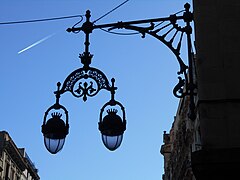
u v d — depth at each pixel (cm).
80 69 616
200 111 612
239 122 602
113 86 611
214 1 677
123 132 599
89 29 624
